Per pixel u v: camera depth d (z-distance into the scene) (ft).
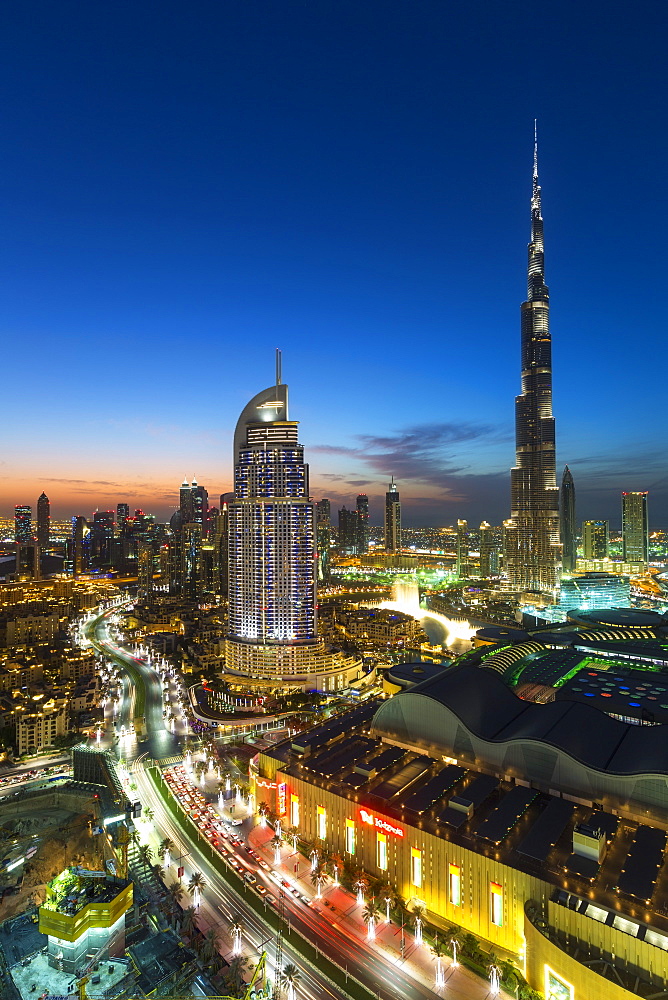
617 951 403.34
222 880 581.12
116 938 354.54
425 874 530.27
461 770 642.22
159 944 367.66
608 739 636.07
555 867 473.26
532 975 438.40
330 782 647.56
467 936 485.15
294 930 508.12
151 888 542.98
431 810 571.69
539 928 436.35
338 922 519.60
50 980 332.19
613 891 444.96
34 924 374.43
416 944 492.54
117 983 332.19
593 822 527.81
